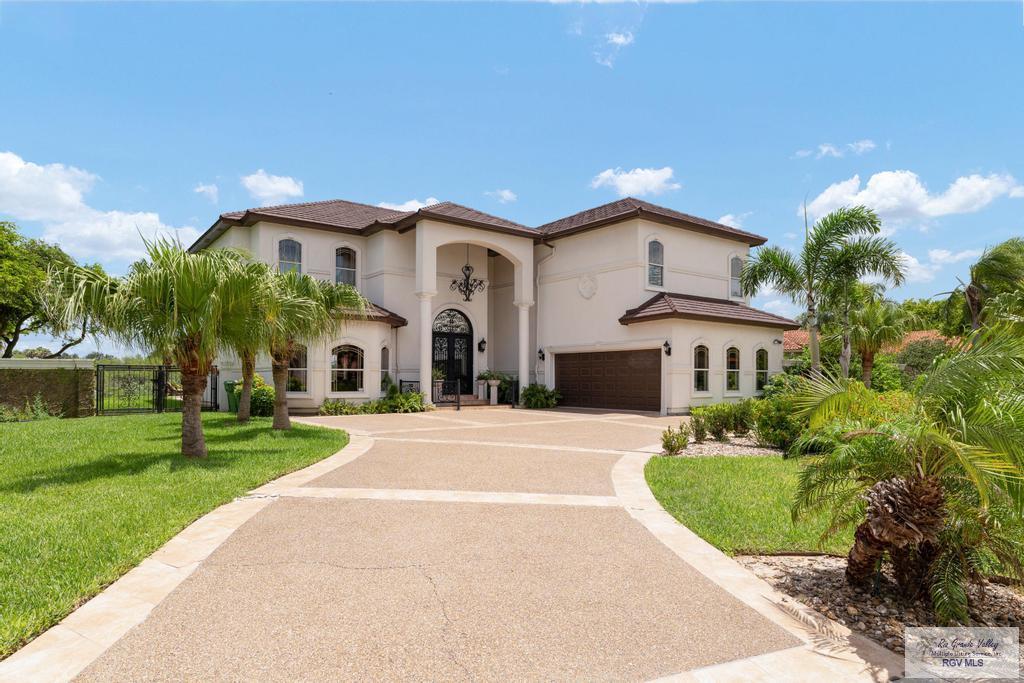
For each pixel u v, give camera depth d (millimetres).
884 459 4383
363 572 4629
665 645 3496
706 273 24109
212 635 3529
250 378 15562
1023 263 17188
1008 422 3740
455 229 22250
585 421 17609
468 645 3447
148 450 10227
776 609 4066
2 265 23438
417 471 8867
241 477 7965
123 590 4215
